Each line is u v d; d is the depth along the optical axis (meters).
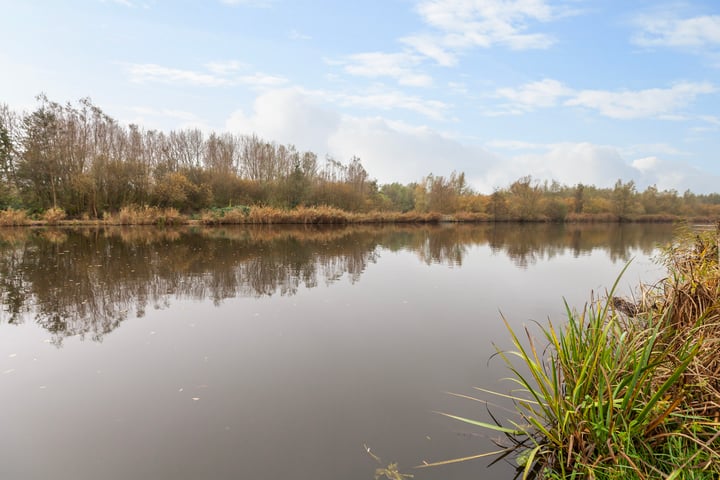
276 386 4.48
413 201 51.53
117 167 27.83
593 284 10.08
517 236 26.02
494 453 3.29
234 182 35.00
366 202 41.94
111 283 9.62
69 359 5.19
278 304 7.89
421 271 11.88
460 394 4.29
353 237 23.50
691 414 2.79
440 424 3.73
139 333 6.17
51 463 3.17
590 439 2.79
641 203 50.75
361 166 43.47
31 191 26.91
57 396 4.24
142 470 3.09
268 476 3.02
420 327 6.55
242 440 3.49
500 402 4.12
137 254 14.32
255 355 5.35
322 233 25.69
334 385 4.50
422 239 23.09
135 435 3.56
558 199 47.59
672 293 3.60
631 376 2.87
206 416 3.86
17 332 6.18
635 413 2.88
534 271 12.05
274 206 34.47
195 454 3.28
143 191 28.98
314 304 7.93
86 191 26.69
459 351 5.50
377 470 3.09
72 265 11.96
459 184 49.06
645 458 2.62
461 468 3.11
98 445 3.41
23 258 13.19
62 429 3.65
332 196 38.78
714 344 3.05
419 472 3.06
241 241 19.44
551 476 2.80
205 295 8.55
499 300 8.38
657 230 33.53
